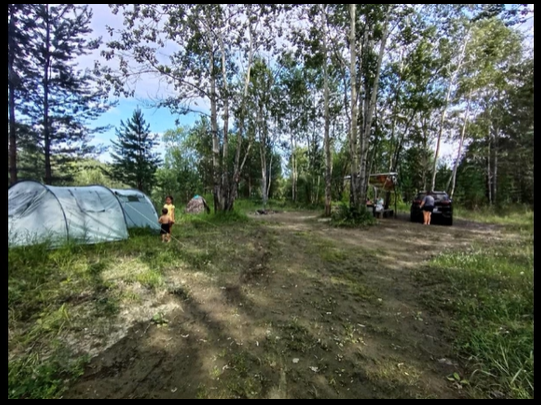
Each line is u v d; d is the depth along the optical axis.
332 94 19.89
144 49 9.62
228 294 4.01
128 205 8.62
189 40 10.64
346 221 11.62
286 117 23.50
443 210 12.13
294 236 9.00
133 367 2.33
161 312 3.38
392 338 2.81
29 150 14.37
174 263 5.34
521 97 15.74
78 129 16.77
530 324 2.81
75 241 5.85
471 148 23.42
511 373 2.16
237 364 2.38
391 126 18.05
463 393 2.03
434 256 6.13
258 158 30.70
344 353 2.55
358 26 12.26
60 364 2.34
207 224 11.15
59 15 13.30
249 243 7.71
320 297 3.91
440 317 3.23
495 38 14.19
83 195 6.65
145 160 34.97
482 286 4.04
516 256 5.66
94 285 4.07
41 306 3.38
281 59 14.26
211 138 12.85
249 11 11.43
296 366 2.36
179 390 2.07
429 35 12.42
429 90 16.12
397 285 4.36
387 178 15.24
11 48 10.99
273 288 4.27
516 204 18.78
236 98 12.37
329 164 15.70
